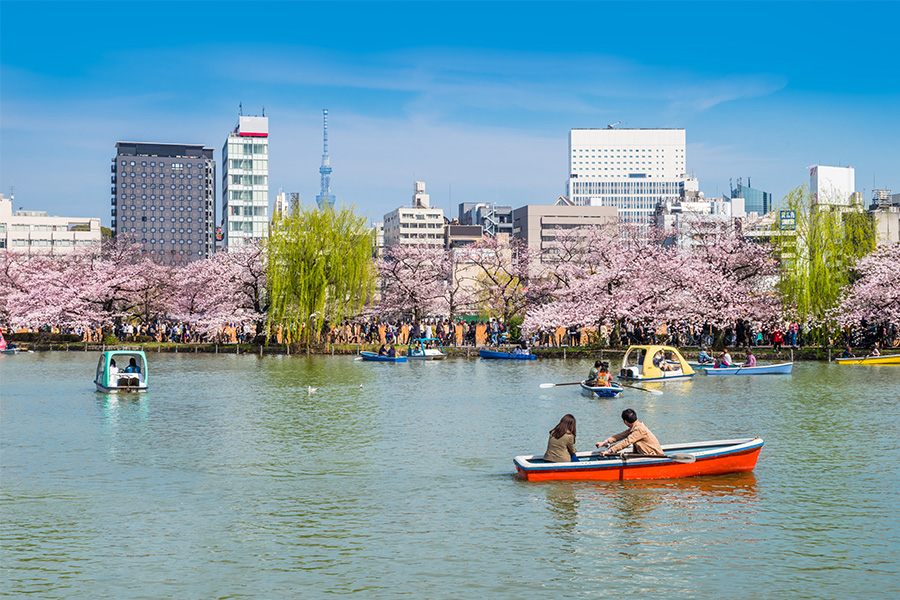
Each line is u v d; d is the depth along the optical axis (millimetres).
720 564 17141
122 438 31797
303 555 17812
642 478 23875
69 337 96812
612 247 87438
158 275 102562
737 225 79125
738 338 79812
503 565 17109
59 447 29922
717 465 24344
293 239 81438
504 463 26969
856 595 15531
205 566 17156
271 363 70000
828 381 52094
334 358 76250
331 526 19875
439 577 16453
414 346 77938
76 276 100000
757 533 19141
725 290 71750
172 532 19469
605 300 75938
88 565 17234
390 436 32188
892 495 22406
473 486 23672
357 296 82750
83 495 22891
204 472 25781
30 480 24703
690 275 72812
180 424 35250
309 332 80812
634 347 53688
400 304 95562
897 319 67812
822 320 69500
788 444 29891
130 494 23000
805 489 23047
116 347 88250
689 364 59406
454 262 109312
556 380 54719
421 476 25062
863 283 70938
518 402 42656
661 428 33625
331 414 38312
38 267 112000
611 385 45750
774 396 44250
